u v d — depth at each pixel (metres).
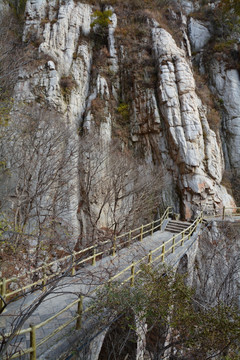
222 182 24.28
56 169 16.12
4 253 10.38
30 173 14.40
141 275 7.62
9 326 5.81
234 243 16.69
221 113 27.45
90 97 24.12
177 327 6.29
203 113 24.48
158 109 23.27
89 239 16.92
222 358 5.95
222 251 15.55
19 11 27.28
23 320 4.38
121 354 7.45
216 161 22.95
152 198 20.12
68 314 6.57
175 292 6.60
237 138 26.11
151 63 24.98
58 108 20.98
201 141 22.25
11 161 14.49
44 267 7.78
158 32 25.97
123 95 25.48
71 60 24.09
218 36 31.16
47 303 7.15
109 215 20.36
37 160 14.39
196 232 16.25
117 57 26.27
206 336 5.59
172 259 11.33
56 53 23.38
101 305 6.08
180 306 6.25
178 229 17.19
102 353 7.90
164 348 7.00
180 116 22.45
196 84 27.62
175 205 21.50
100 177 19.50
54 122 17.36
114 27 27.12
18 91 20.02
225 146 26.48
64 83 22.48
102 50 26.34
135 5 28.73
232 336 5.34
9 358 4.14
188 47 28.98
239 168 25.38
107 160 19.62
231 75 28.06
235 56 28.73
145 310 6.21
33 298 7.27
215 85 28.50
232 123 26.61
